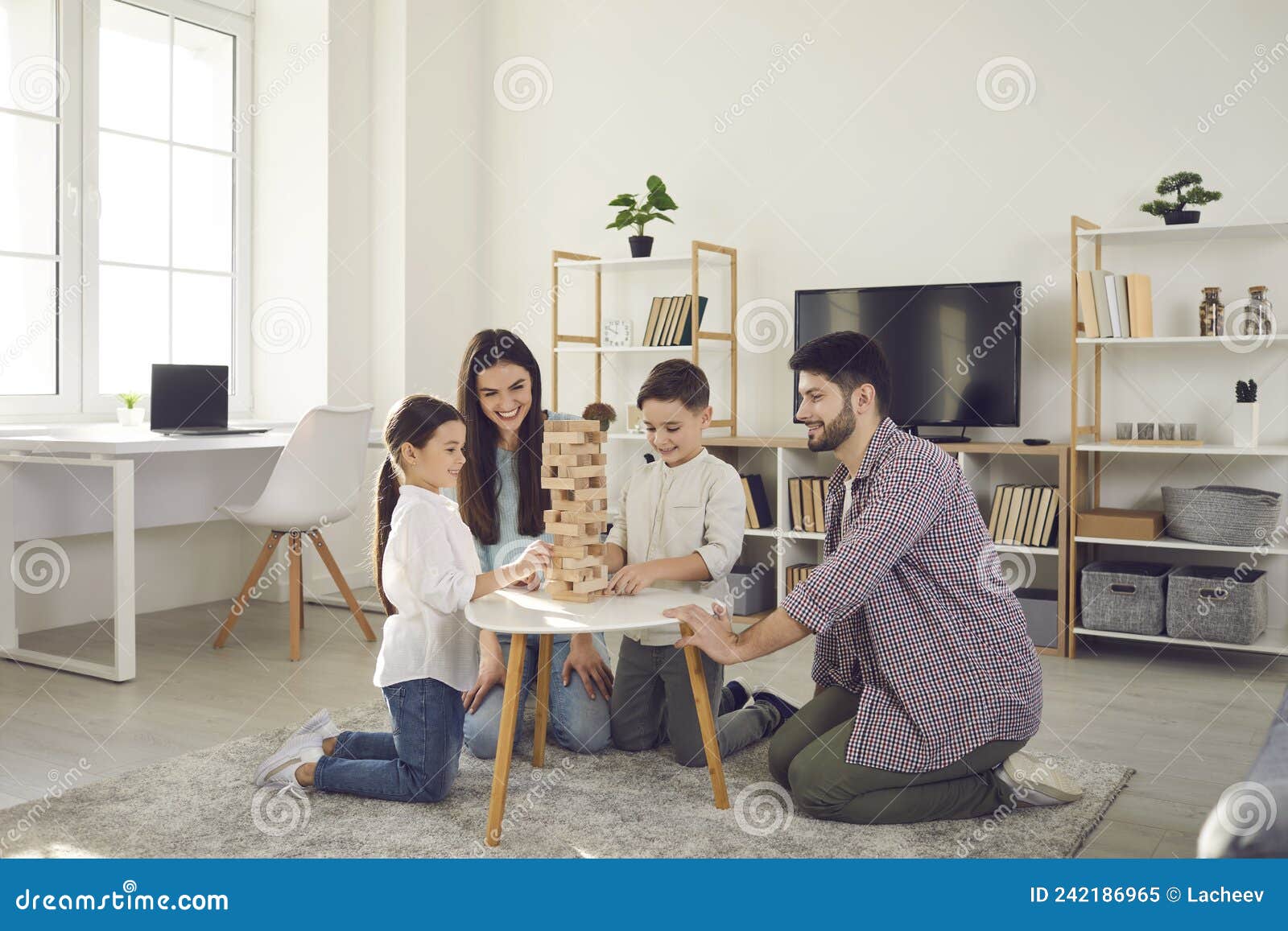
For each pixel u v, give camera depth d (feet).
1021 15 13.11
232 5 15.17
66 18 13.28
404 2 15.35
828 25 14.24
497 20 16.60
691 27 15.14
